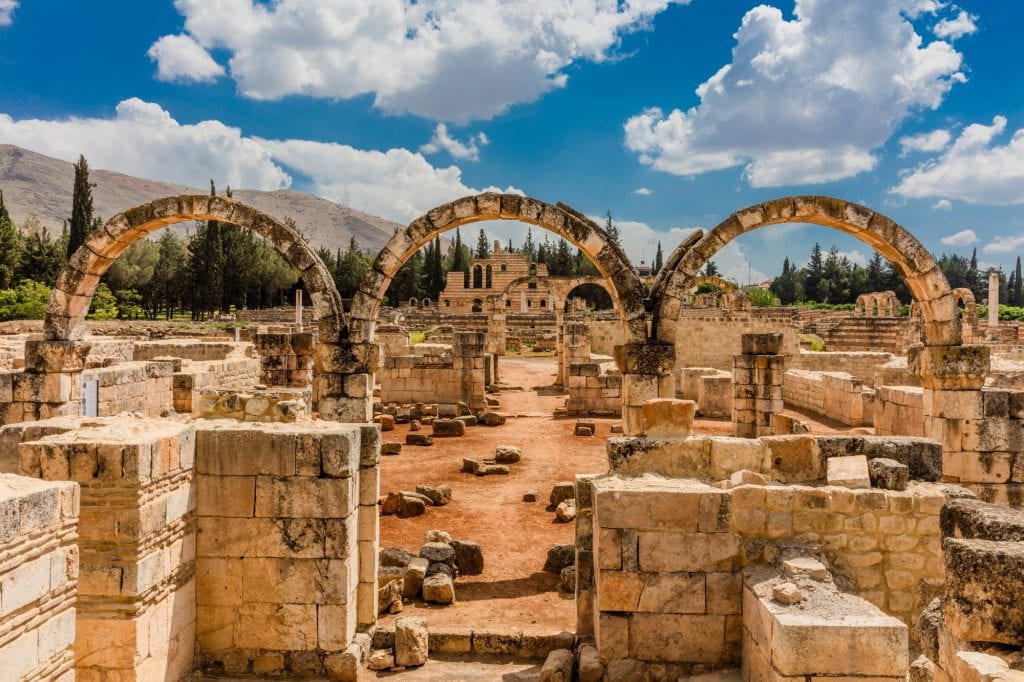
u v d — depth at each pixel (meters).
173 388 19.20
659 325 12.55
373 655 8.23
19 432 7.48
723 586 7.22
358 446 8.44
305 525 7.82
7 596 4.29
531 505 14.51
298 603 7.83
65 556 4.86
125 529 6.61
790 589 6.31
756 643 6.55
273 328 44.44
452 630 8.75
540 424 24.19
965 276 120.44
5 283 58.66
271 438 7.83
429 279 104.06
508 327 61.56
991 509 5.28
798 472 7.96
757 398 18.84
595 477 8.47
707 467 8.15
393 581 9.73
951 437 12.23
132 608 6.61
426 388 26.33
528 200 12.84
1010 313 59.78
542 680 7.49
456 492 15.48
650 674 7.26
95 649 6.58
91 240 13.58
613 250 12.69
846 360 32.53
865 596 7.23
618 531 7.30
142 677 6.73
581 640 8.22
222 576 7.84
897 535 7.25
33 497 4.53
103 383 15.38
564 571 10.38
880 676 5.71
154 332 45.31
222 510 7.84
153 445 6.90
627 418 12.52
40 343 13.63
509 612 9.48
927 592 7.18
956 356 12.12
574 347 32.22
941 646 4.75
